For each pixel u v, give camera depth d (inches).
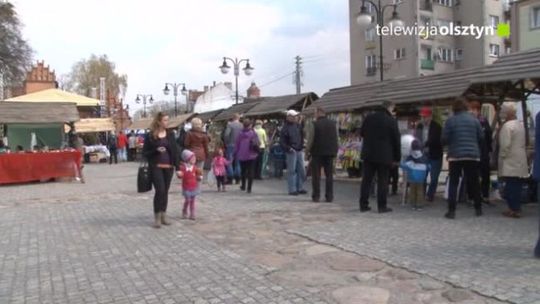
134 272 259.0
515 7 1498.5
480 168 403.9
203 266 265.9
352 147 680.4
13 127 952.3
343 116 714.2
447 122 377.4
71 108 965.2
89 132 1670.8
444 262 256.1
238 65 1369.3
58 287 239.5
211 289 227.6
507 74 414.9
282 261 271.6
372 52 2225.6
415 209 421.1
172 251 300.5
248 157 569.3
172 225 382.0
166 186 380.5
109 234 354.6
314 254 284.4
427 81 538.0
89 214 447.8
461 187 439.2
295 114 544.7
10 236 357.7
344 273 246.1
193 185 407.8
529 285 215.6
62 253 303.9
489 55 2170.3
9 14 1827.0
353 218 388.5
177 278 246.1
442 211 407.8
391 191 517.0
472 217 377.1
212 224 383.9
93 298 222.4
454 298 205.9
